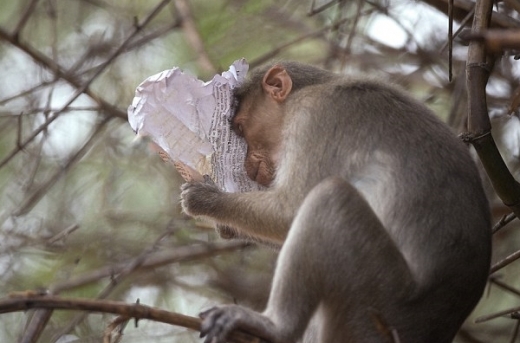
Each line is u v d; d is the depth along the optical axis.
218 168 12.11
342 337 10.30
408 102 11.60
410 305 10.34
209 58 16.08
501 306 16.30
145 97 11.52
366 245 10.20
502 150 15.93
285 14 16.59
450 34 10.88
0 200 16.12
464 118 13.41
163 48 16.67
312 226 10.18
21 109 15.95
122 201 16.59
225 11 16.39
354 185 11.20
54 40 14.89
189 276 16.66
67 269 15.70
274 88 12.27
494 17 12.95
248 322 9.93
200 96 11.88
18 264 15.70
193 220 15.04
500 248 16.22
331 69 16.17
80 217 16.25
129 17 16.77
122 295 16.22
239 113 12.37
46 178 16.06
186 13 15.55
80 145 16.33
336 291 10.20
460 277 10.50
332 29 15.13
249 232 11.64
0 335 15.81
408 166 10.97
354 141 11.35
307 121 11.69
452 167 10.92
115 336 9.57
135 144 16.75
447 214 10.66
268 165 12.25
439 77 16.02
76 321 14.25
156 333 16.30
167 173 16.73
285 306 10.11
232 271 16.52
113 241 16.03
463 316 10.61
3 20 16.69
